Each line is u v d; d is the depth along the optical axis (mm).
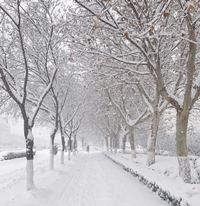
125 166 11078
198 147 12914
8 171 11555
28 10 7762
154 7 5836
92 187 7133
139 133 26750
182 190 4723
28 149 6434
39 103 7398
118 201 5164
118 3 5090
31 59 9617
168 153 14555
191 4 3207
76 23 6125
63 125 15742
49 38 7742
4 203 4996
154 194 5973
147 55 6242
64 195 6141
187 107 5922
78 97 18516
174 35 5707
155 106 9570
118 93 13469
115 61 8750
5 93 10477
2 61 7148
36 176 9422
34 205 5016
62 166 12992
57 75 11922
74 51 7211
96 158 21047
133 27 5637
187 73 5852
